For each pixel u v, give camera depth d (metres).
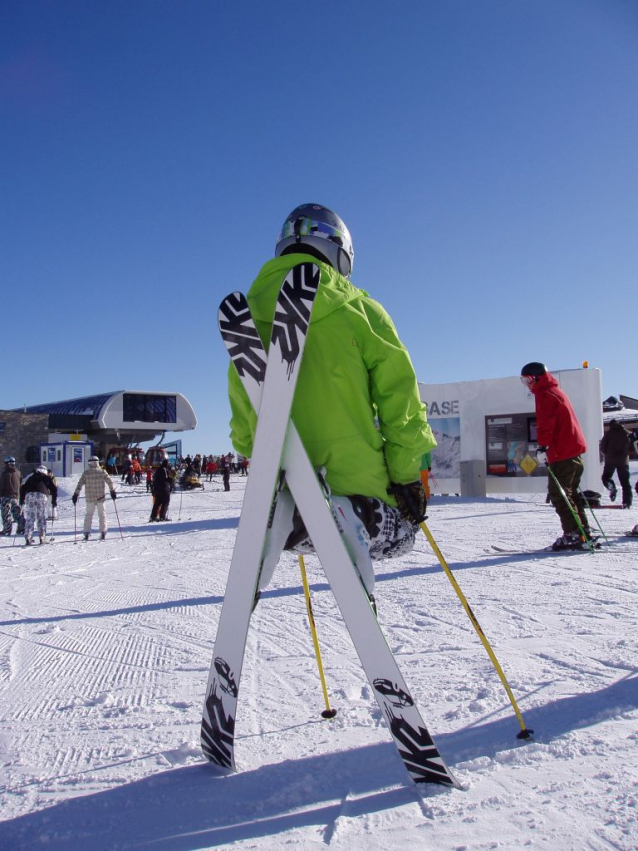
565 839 1.66
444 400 17.53
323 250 2.39
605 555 6.85
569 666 3.15
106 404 45.72
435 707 2.72
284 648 3.84
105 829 1.88
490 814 1.81
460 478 17.17
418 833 1.73
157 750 2.46
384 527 2.22
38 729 2.75
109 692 3.22
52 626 4.94
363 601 1.96
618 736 2.30
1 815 2.00
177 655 3.90
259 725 2.65
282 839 1.75
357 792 2.00
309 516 2.01
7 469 15.03
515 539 8.73
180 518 17.73
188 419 48.47
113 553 10.47
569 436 7.23
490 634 3.84
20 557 10.61
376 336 2.17
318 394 2.15
